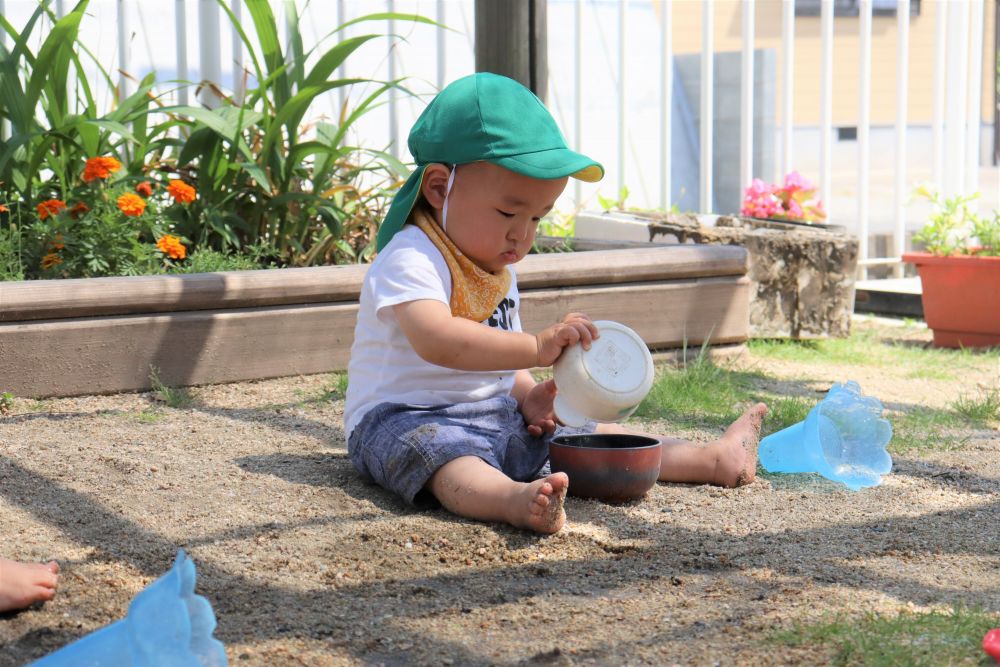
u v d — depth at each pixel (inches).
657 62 300.8
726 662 68.1
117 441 117.6
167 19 234.7
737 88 331.6
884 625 72.1
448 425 98.7
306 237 190.2
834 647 69.7
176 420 127.6
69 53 176.7
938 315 205.2
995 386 167.5
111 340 137.3
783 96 265.1
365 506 98.0
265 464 110.7
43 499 97.6
